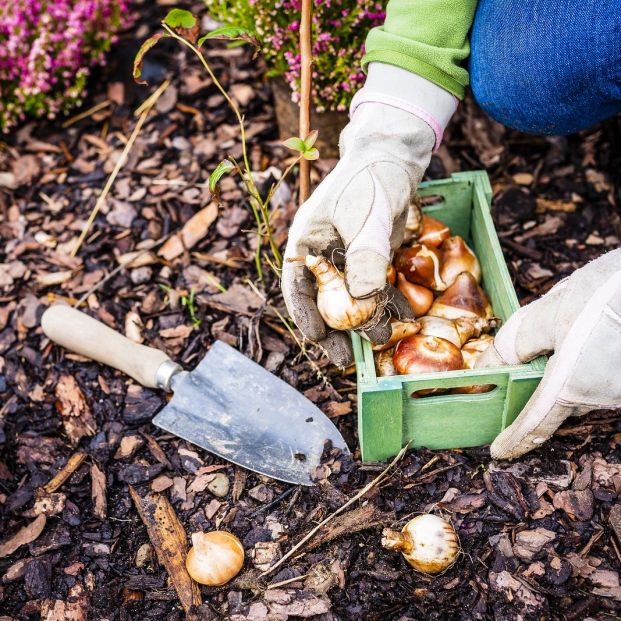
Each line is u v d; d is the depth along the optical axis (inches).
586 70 31.4
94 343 37.3
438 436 34.2
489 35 33.0
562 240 40.8
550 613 31.8
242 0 39.0
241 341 38.7
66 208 43.9
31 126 46.9
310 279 32.4
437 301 36.2
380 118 32.0
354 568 32.9
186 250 41.7
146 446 36.4
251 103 46.2
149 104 46.9
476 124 43.8
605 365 30.3
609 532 33.1
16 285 41.5
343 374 37.4
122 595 33.2
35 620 32.9
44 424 37.4
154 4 50.9
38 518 34.9
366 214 30.5
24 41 45.0
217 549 32.7
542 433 32.4
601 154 43.1
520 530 33.2
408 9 32.3
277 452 35.0
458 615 31.9
